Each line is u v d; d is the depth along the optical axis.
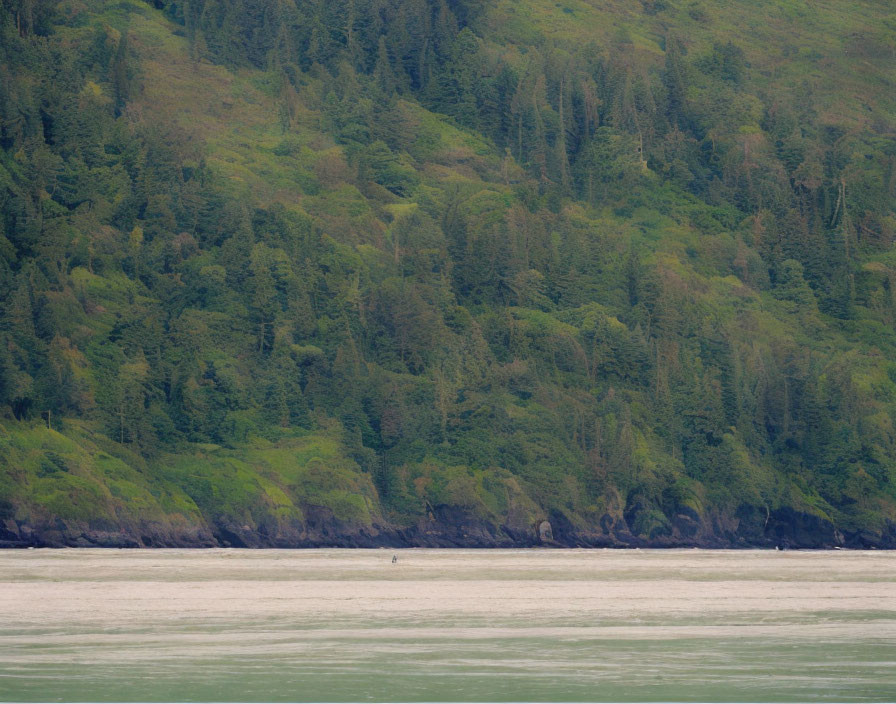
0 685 186.38
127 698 177.50
